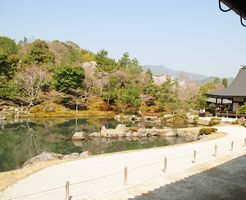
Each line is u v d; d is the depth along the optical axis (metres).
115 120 42.19
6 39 66.38
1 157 19.75
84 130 31.78
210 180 12.94
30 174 13.03
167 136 30.62
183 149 20.00
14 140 25.39
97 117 45.47
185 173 13.96
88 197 10.31
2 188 10.95
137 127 34.00
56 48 81.38
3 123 34.56
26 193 10.47
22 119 38.72
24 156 20.23
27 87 47.03
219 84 68.38
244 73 45.78
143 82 58.84
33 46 63.66
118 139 28.12
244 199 10.66
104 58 65.75
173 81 67.69
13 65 53.41
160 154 18.19
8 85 46.09
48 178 12.48
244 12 3.99
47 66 57.50
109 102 54.38
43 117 41.94
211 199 10.56
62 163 15.27
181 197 10.63
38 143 24.66
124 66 70.69
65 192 10.41
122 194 10.74
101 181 12.21
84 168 14.32
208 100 48.88
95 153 21.78
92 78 54.97
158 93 54.75
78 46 101.31
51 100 49.66
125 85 58.88
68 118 42.72
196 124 39.38
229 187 12.02
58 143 25.08
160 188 11.59
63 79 50.25
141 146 25.06
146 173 13.70
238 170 14.80
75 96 51.94
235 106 43.28
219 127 33.09
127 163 15.57
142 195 10.70
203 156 17.88
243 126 34.19
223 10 3.88
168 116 43.84
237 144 22.31
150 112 50.88
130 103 50.16
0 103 44.53
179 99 54.19
